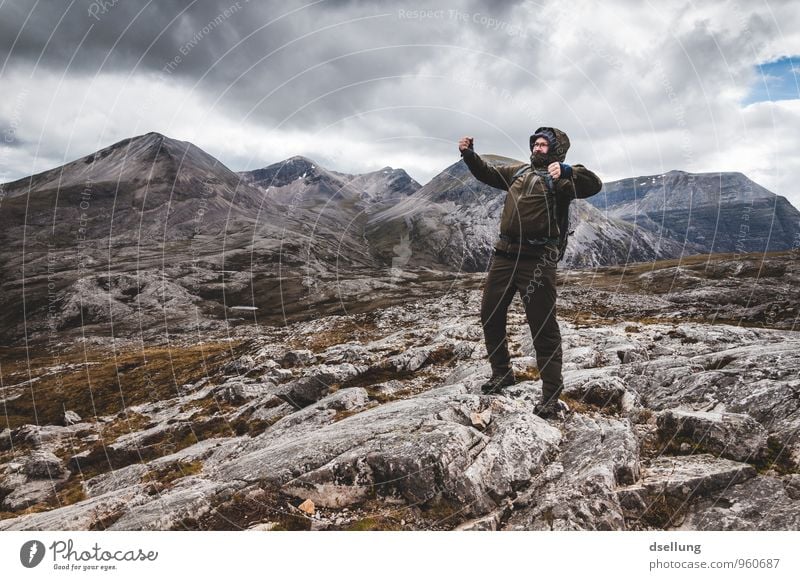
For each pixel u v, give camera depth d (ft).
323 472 16.98
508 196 21.08
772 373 21.70
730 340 41.14
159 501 17.52
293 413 32.60
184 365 99.09
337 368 38.78
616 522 14.07
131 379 91.86
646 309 105.91
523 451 17.17
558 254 20.61
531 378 28.48
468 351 42.16
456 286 253.85
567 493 14.76
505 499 15.72
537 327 20.79
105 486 28.04
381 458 16.61
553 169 18.99
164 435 38.60
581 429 19.36
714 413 18.86
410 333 64.13
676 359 28.43
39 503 30.35
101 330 246.68
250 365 68.64
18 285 364.17
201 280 314.55
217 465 24.80
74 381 101.50
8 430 56.65
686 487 15.21
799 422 17.43
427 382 35.86
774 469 16.06
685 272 198.39
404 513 15.56
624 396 23.22
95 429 52.70
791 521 13.78
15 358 204.74
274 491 17.11
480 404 21.33
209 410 43.62
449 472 15.79
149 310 271.28
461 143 21.94
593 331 44.42
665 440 18.89
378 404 30.12
